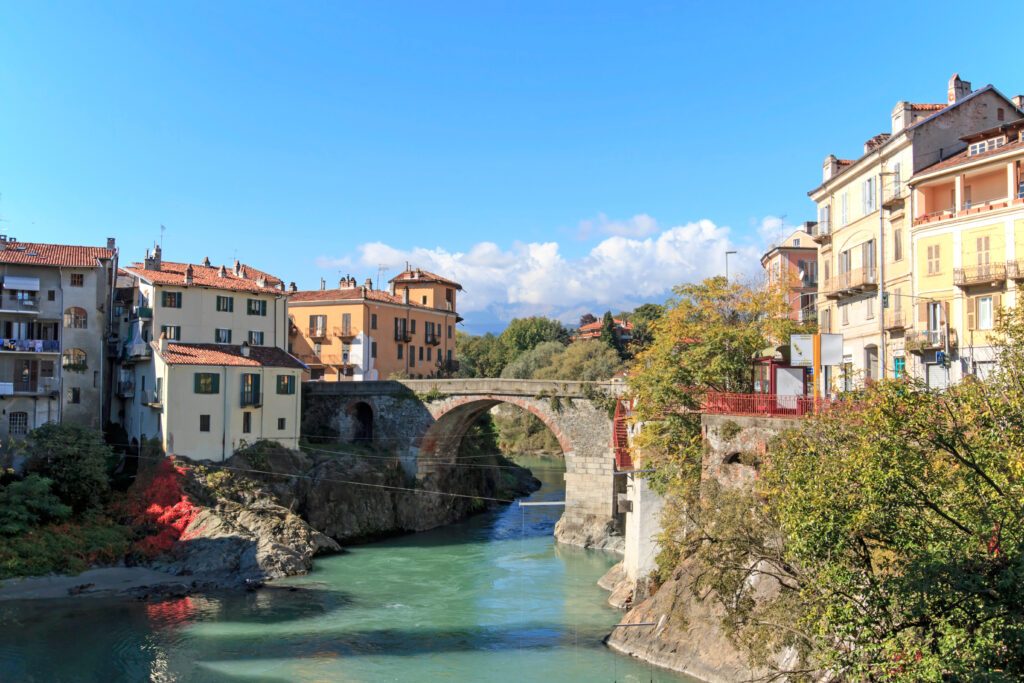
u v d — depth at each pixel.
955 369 39.19
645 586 42.59
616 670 34.78
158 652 37.97
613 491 64.38
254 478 63.47
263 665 36.53
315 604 46.44
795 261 70.69
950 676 17.91
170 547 54.59
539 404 67.12
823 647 20.88
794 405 36.53
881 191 42.56
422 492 71.81
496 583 51.53
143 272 68.38
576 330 182.62
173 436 61.97
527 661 36.69
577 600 47.25
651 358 46.38
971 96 43.25
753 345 42.25
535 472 102.25
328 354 89.25
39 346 62.38
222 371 64.62
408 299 98.81
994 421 20.11
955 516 20.20
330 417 75.56
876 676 19.19
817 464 22.45
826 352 35.41
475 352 143.88
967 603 18.39
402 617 43.91
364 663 36.81
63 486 55.62
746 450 36.06
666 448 41.66
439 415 71.75
